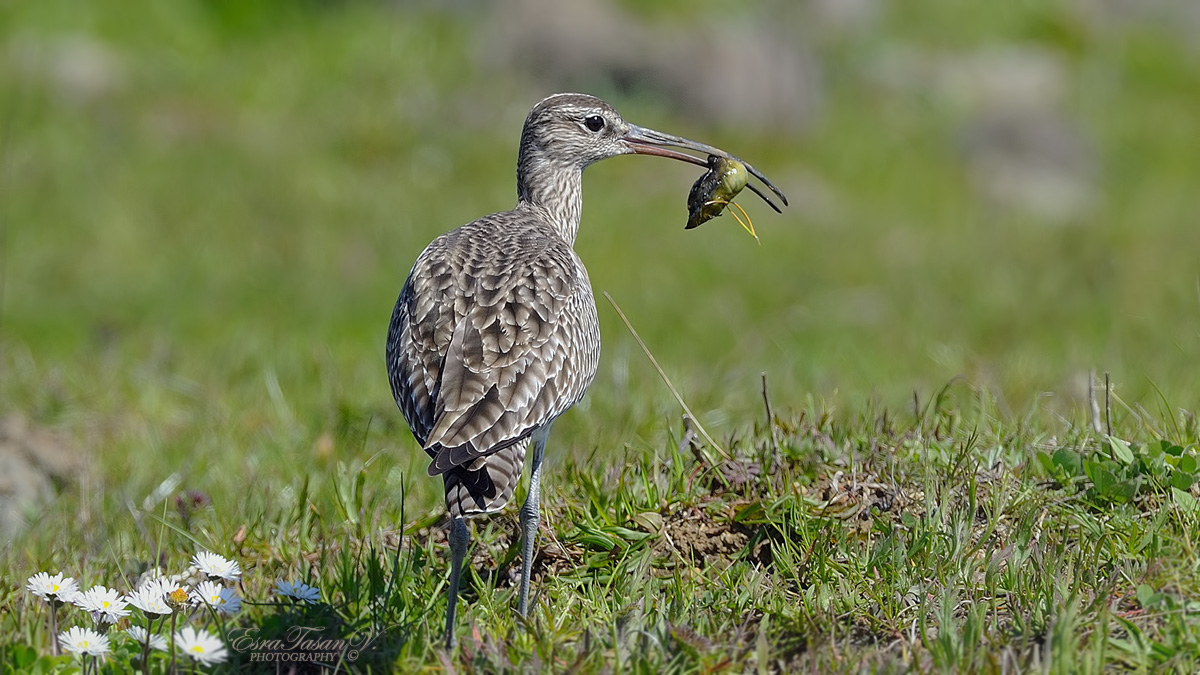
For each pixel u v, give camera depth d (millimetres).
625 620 7301
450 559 8414
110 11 27234
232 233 20859
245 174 22797
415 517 9219
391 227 21328
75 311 18172
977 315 18688
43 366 14633
